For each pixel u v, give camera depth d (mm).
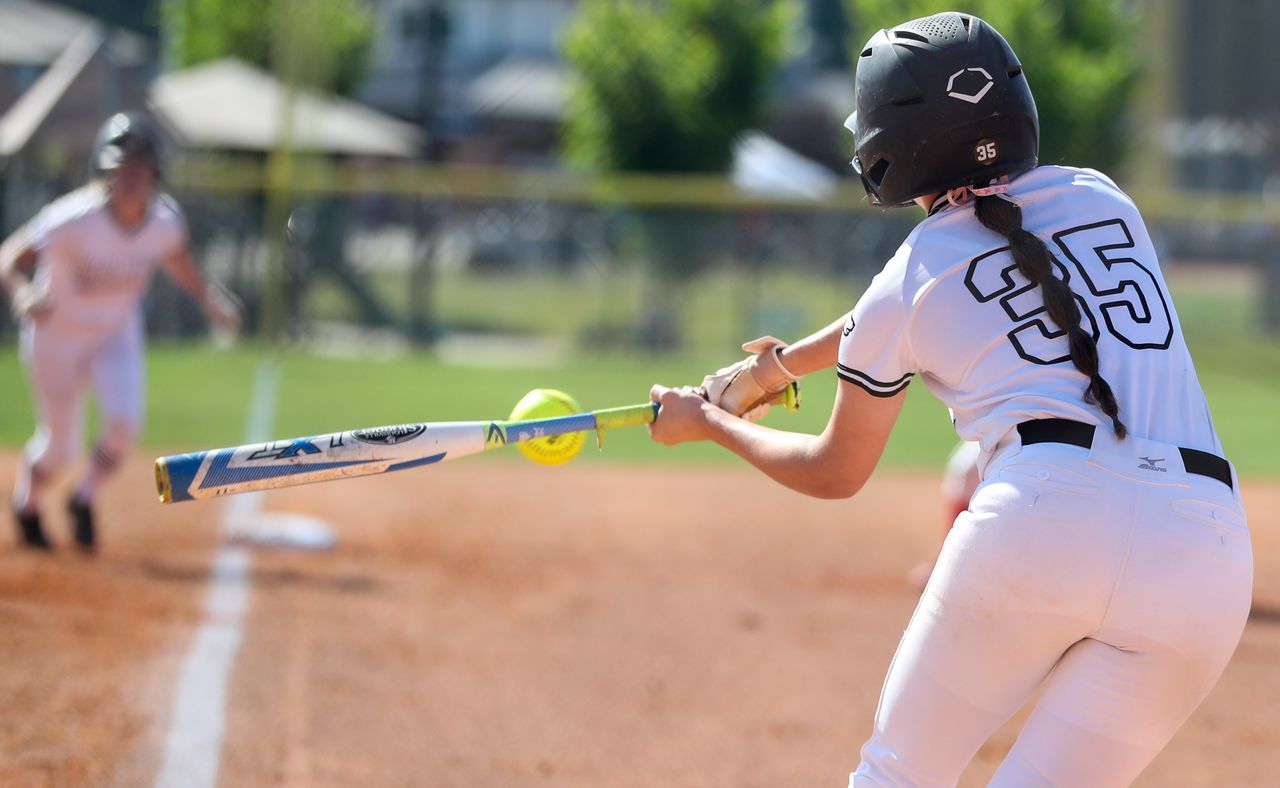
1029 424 9398
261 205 66688
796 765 17281
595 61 77750
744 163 81250
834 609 25500
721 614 24906
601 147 78375
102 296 26141
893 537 32062
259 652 20984
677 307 69938
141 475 35031
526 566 28094
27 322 26406
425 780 16203
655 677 20922
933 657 9547
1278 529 33406
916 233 10000
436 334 69250
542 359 66125
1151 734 9445
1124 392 9445
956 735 9625
